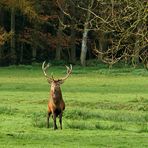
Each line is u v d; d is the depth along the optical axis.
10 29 135.62
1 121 49.44
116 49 36.44
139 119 50.97
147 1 36.62
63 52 139.12
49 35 130.12
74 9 110.88
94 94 74.75
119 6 37.50
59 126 46.78
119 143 37.72
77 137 40.06
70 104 65.31
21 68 115.25
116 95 73.62
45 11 126.88
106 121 50.31
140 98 68.38
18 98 69.56
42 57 131.12
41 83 87.81
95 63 122.38
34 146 36.09
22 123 48.28
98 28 37.97
